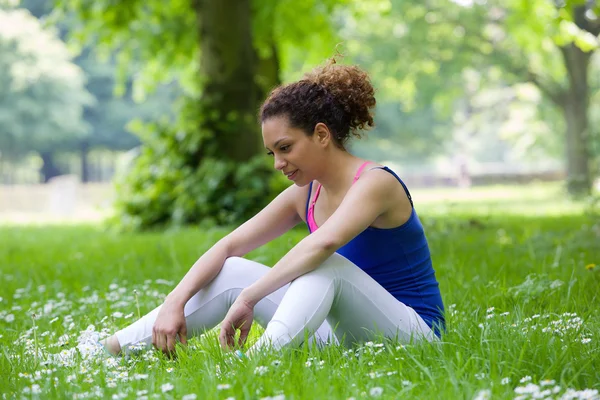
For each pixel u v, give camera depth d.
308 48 19.83
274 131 3.52
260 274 3.67
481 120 56.72
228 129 14.62
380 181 3.49
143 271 7.03
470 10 32.69
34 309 5.46
